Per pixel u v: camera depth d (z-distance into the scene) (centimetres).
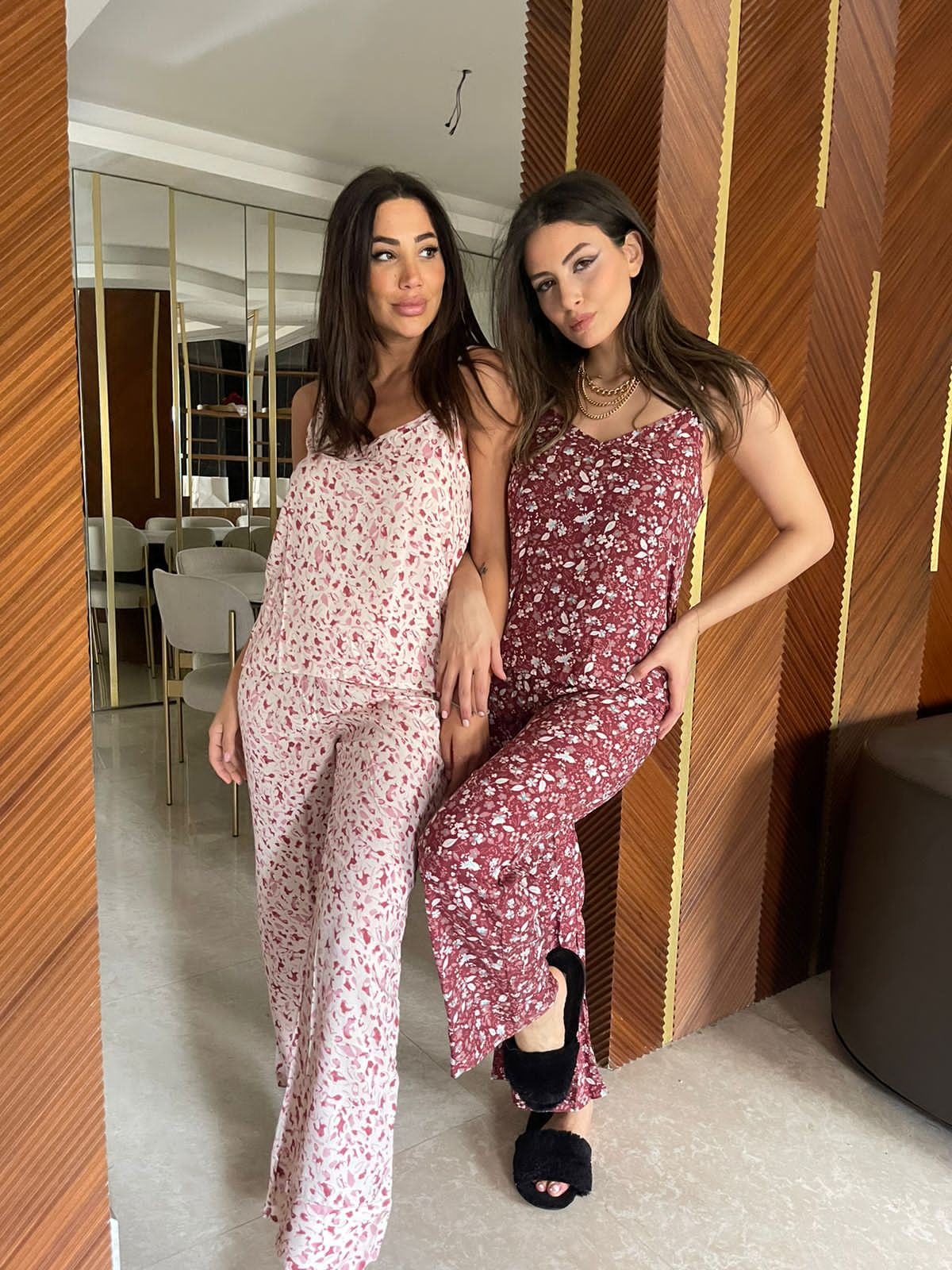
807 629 239
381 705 156
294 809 168
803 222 215
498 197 632
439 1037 228
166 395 562
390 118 495
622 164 191
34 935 114
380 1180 147
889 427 250
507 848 134
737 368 158
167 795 386
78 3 351
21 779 111
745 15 194
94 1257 125
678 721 211
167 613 373
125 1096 203
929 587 273
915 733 230
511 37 400
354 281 151
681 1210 173
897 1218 173
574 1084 180
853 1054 218
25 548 107
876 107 226
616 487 152
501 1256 161
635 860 209
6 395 104
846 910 223
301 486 158
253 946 271
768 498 167
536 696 156
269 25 393
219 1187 177
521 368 159
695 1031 233
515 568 160
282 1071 188
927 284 250
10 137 100
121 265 538
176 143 506
